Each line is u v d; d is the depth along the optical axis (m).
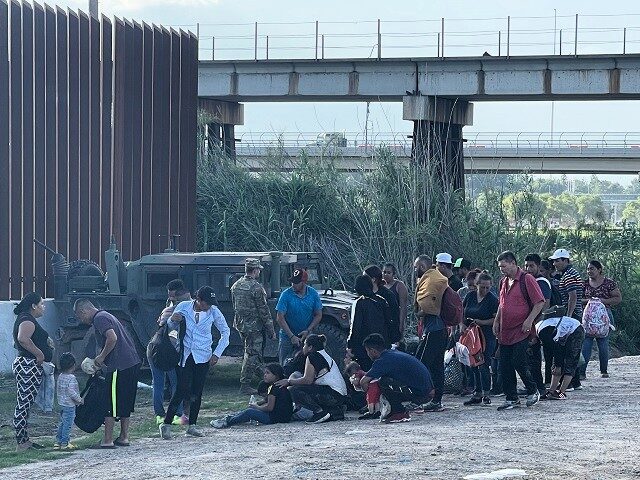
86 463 10.48
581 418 12.27
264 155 33.69
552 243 30.45
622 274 30.50
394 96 37.81
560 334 14.34
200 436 12.25
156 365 12.10
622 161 59.94
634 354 28.89
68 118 22.38
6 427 13.62
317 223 30.86
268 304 16.80
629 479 8.16
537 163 60.12
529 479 8.16
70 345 17.94
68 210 22.34
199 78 39.34
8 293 20.31
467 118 39.56
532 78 36.09
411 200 29.70
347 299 16.94
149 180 25.64
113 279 17.73
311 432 11.91
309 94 38.53
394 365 12.66
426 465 8.97
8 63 20.41
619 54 35.03
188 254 17.55
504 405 13.38
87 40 23.00
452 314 13.41
